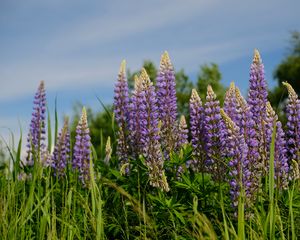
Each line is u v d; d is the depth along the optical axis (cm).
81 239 245
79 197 258
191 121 279
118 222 258
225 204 252
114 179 271
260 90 282
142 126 267
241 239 217
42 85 347
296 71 1317
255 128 278
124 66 300
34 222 267
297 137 285
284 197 253
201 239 220
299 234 243
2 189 268
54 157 297
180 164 269
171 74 297
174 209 250
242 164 246
